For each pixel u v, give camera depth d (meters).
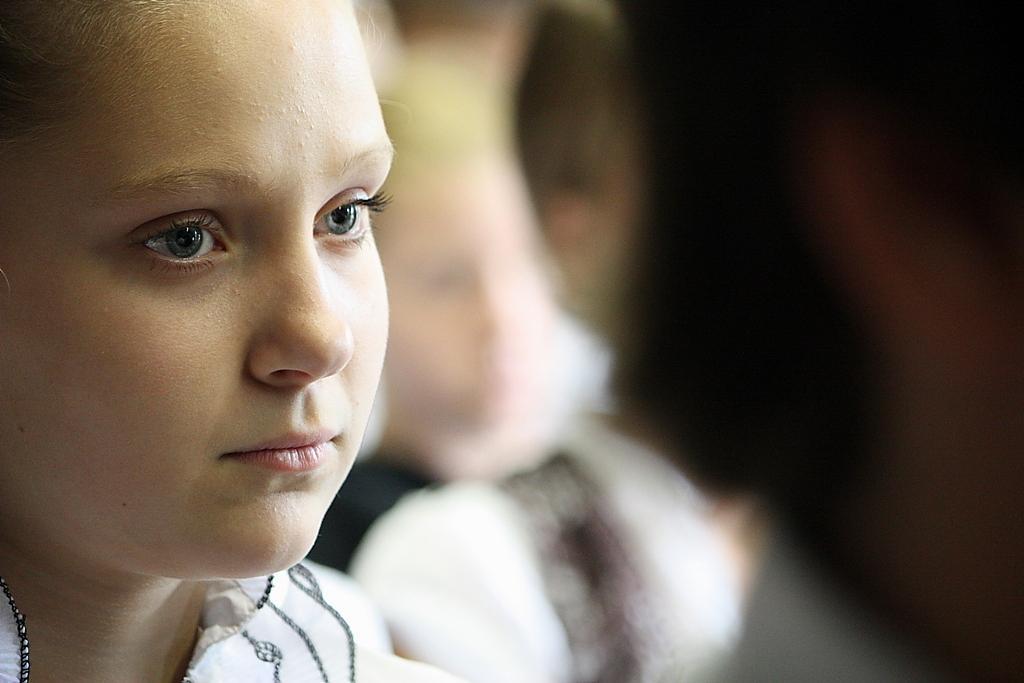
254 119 1.51
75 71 1.49
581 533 3.34
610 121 2.55
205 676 1.80
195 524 1.55
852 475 2.05
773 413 2.20
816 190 2.02
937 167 1.87
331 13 1.61
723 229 2.22
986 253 1.85
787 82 2.01
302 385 1.56
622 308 2.54
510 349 3.92
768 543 2.19
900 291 1.94
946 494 1.96
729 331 2.25
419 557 3.45
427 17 4.12
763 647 2.18
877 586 2.07
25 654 1.63
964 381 1.92
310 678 1.87
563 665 3.29
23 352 1.54
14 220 1.52
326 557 3.73
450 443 4.05
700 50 2.21
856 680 2.06
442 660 3.27
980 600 1.98
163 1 1.50
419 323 3.98
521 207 4.00
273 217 1.54
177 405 1.52
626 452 3.25
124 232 1.51
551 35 3.04
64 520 1.59
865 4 1.89
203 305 1.53
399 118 4.01
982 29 1.80
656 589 3.14
